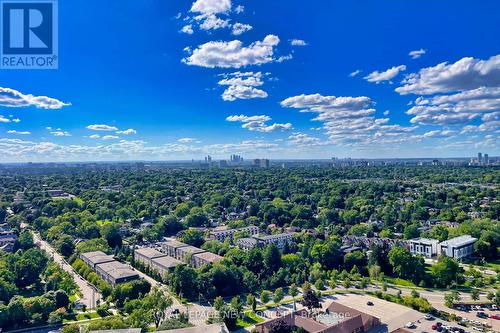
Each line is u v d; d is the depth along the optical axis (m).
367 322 198.25
